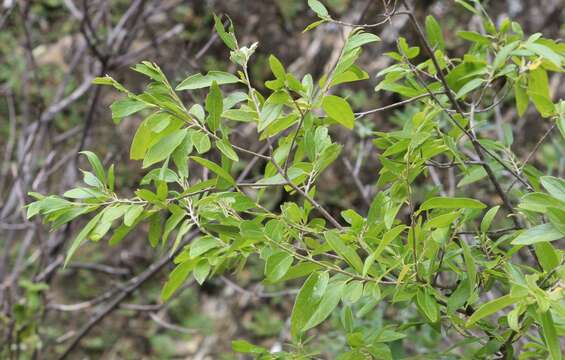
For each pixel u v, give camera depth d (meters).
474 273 1.32
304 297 1.32
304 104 1.34
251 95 1.37
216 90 1.34
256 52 4.12
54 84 4.18
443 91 1.53
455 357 1.44
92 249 3.94
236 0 4.18
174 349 3.69
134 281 2.70
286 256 1.33
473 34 1.58
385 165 1.39
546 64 1.51
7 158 3.14
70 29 4.35
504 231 1.49
